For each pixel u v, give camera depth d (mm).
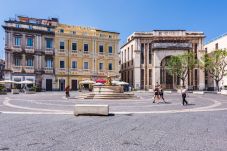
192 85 63938
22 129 10070
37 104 22500
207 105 21703
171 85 63906
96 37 61812
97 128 10312
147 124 11336
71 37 59719
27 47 55469
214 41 69250
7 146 7395
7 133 9273
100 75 62250
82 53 60656
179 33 66062
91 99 29078
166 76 64250
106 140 8164
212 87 66750
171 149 7090
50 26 57875
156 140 8172
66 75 59094
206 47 74688
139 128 10336
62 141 8016
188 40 65562
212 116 14188
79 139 8297
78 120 12539
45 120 12516
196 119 12969
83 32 61000
